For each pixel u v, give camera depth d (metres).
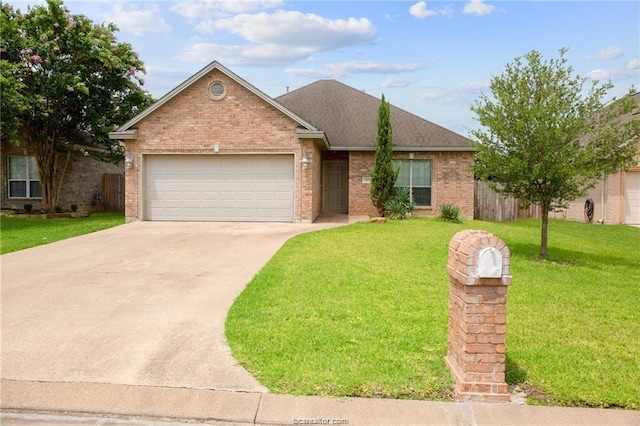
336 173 20.22
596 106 9.50
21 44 17.38
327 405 3.73
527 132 9.68
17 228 14.25
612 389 3.98
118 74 19.47
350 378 4.08
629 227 18.47
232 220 15.79
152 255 9.89
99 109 19.53
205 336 5.15
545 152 9.60
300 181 15.38
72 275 8.09
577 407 3.75
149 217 15.97
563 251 11.55
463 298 3.90
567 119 9.46
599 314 6.12
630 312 6.25
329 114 19.94
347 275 7.76
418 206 18.14
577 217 21.27
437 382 4.05
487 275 3.75
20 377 4.20
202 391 3.94
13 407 3.75
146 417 3.65
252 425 3.57
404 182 18.20
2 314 5.95
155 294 6.90
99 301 6.54
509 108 9.87
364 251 9.99
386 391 3.91
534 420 3.57
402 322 5.51
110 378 4.18
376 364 4.36
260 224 15.08
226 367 4.36
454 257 4.11
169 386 4.03
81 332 5.30
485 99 10.32
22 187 20.64
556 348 4.86
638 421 3.56
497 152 10.23
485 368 3.83
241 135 15.42
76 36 18.09
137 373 4.27
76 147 19.80
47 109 17.72
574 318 5.91
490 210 19.23
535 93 9.85
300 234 12.48
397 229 13.69
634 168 19.36
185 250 10.47
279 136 15.33
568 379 4.14
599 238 14.98
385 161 16.86
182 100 15.49
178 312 6.02
